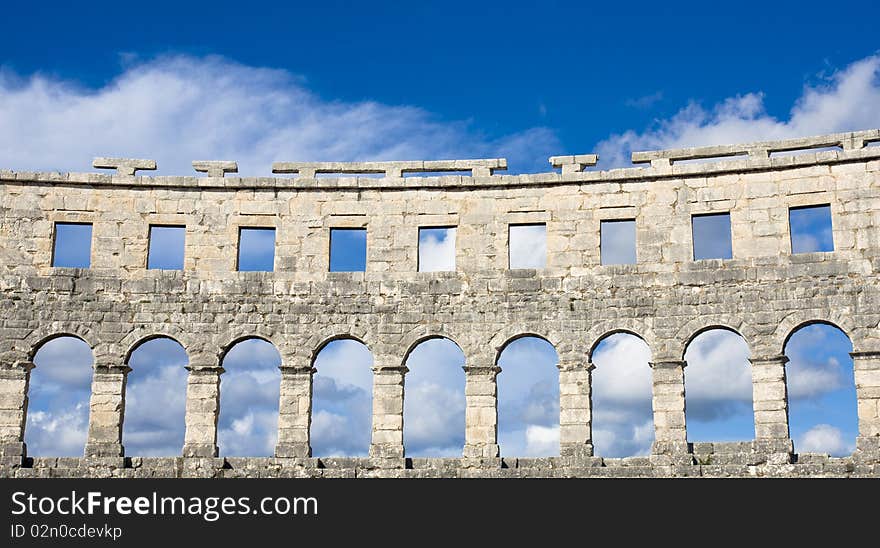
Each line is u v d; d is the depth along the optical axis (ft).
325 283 188.65
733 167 184.85
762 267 180.45
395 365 184.24
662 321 181.27
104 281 188.24
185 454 180.55
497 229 189.26
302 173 194.39
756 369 176.55
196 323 186.91
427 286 187.62
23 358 184.14
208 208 192.34
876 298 174.70
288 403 183.32
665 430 176.65
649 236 185.47
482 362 183.42
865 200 179.22
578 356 181.68
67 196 191.42
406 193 192.24
